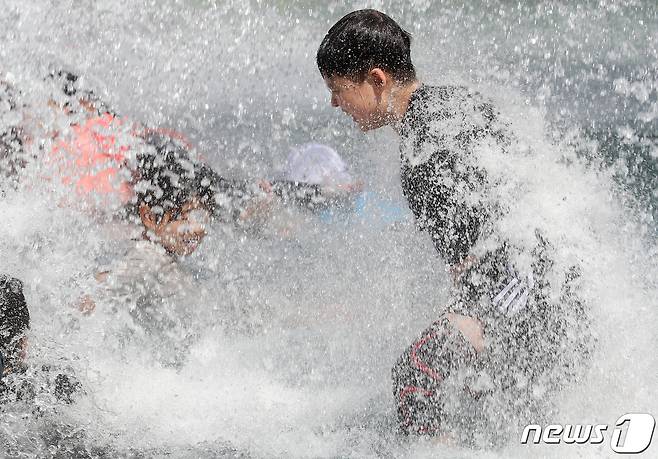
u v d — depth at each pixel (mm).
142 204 6051
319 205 6219
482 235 4871
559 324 4820
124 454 4707
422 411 4852
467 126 5020
